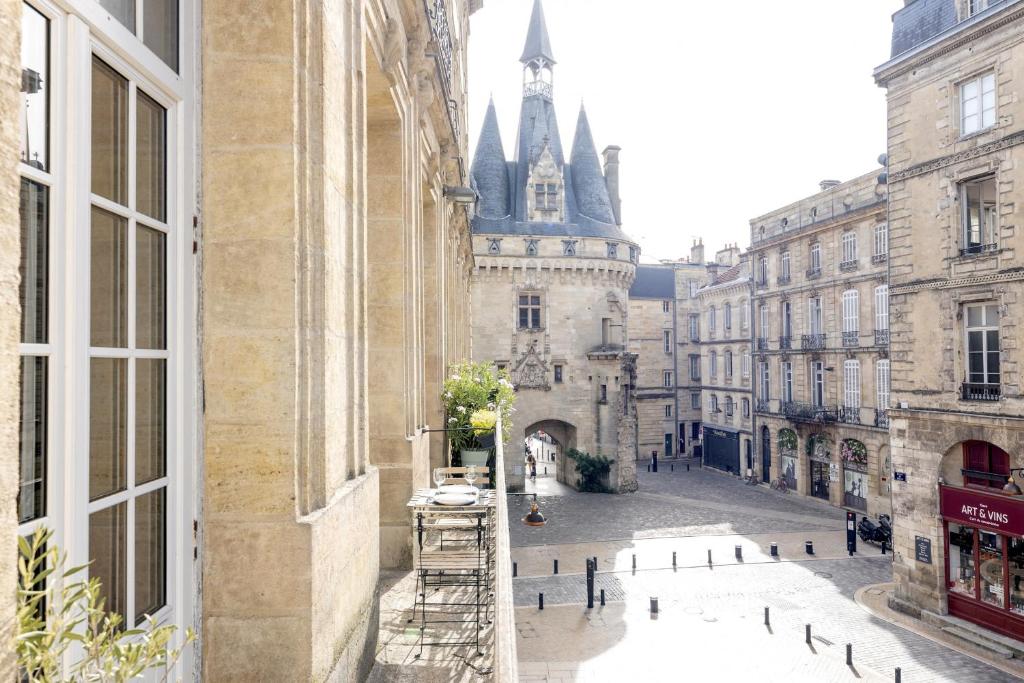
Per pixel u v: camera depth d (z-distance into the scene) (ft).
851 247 103.40
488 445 32.83
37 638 4.44
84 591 4.97
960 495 56.13
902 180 61.98
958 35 55.93
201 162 10.06
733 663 50.90
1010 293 52.44
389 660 13.93
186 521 9.25
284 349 9.94
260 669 9.57
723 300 151.02
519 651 52.95
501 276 123.13
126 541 7.72
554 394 124.67
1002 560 53.26
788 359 119.55
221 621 9.62
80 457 6.76
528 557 80.84
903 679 48.06
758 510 106.93
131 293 7.93
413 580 19.60
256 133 10.14
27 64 6.17
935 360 58.80
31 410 6.26
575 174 139.74
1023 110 51.44
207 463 9.79
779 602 64.80
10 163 4.17
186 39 9.68
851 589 68.64
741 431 141.79
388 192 21.63
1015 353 52.08
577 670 49.57
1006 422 52.21
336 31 11.99
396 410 21.16
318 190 10.76
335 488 11.35
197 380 9.71
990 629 53.93
